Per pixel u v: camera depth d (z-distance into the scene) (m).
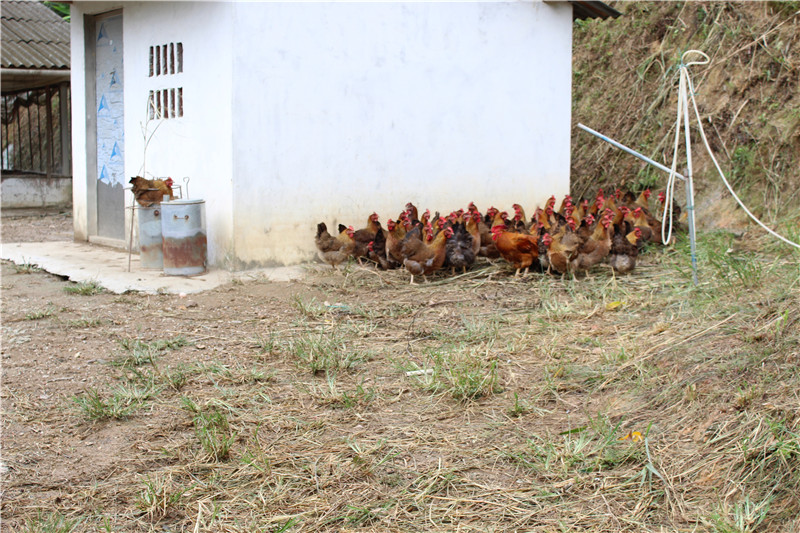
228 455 7.80
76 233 12.75
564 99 12.24
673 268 10.60
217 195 10.80
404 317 9.66
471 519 6.60
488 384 8.39
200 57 10.83
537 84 12.06
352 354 8.90
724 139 12.96
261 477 7.36
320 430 8.03
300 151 10.92
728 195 12.59
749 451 6.95
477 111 11.77
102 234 12.51
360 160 11.23
